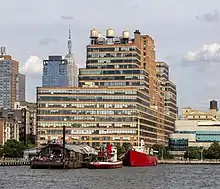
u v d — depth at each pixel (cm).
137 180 18288
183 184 17038
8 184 16088
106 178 18962
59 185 15800
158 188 15375
